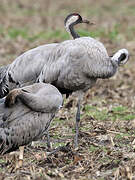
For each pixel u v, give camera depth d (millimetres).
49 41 30250
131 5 44969
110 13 41281
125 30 34219
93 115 17359
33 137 12039
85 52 13945
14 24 36156
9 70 14273
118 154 13055
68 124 16359
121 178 11414
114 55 14672
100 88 21391
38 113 11914
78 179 11414
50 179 11289
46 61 14023
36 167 12273
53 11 42219
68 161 12766
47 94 11859
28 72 14008
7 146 11766
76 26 34438
